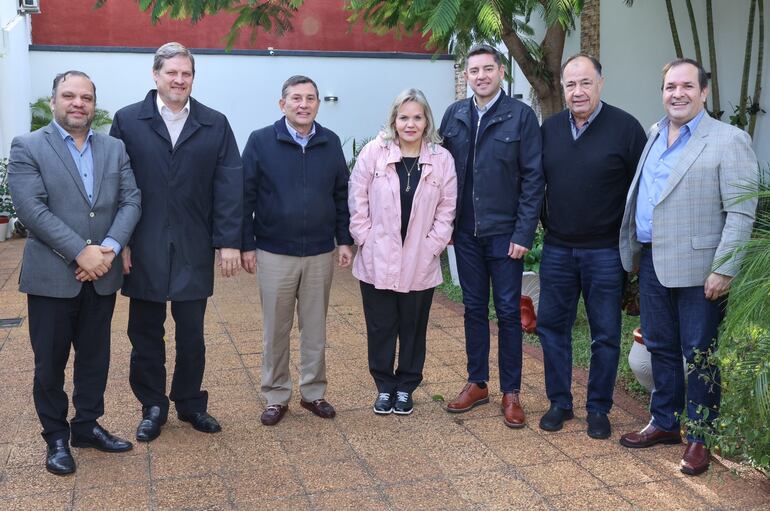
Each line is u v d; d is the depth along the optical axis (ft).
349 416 13.41
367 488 10.68
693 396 11.26
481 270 13.26
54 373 11.05
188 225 11.90
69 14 41.22
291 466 11.37
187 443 12.19
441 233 12.94
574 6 15.49
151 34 41.88
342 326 20.02
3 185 36.19
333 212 12.99
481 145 12.64
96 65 40.16
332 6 43.75
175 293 11.84
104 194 10.96
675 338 11.64
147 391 12.49
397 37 24.22
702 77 10.76
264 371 13.10
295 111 12.34
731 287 10.34
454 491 10.59
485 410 13.67
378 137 13.16
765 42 26.20
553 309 12.71
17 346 17.80
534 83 22.31
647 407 13.79
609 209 12.03
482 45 12.53
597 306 12.29
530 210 12.36
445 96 45.11
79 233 10.80
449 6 14.58
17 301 22.85
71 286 10.77
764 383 9.65
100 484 10.75
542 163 12.39
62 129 10.86
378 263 12.80
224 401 14.19
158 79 11.46
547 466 11.35
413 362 13.60
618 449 11.94
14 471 11.14
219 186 12.09
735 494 10.44
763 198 10.63
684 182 10.83
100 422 13.01
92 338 11.47
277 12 22.98
